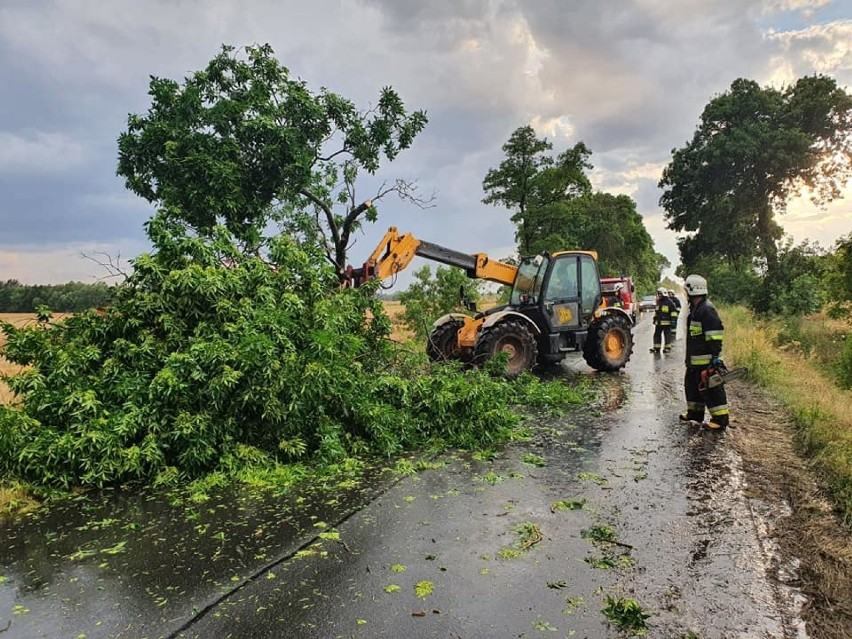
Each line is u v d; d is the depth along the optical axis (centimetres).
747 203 3659
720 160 3562
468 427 645
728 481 506
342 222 1270
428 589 328
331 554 375
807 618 297
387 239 1009
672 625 290
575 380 1078
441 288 1524
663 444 627
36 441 504
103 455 506
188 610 311
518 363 1035
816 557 365
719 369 680
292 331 630
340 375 615
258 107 1045
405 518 434
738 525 413
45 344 579
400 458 596
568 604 310
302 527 420
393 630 288
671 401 862
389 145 1238
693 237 4216
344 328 701
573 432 686
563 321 1140
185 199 996
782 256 2925
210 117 1012
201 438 531
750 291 3544
